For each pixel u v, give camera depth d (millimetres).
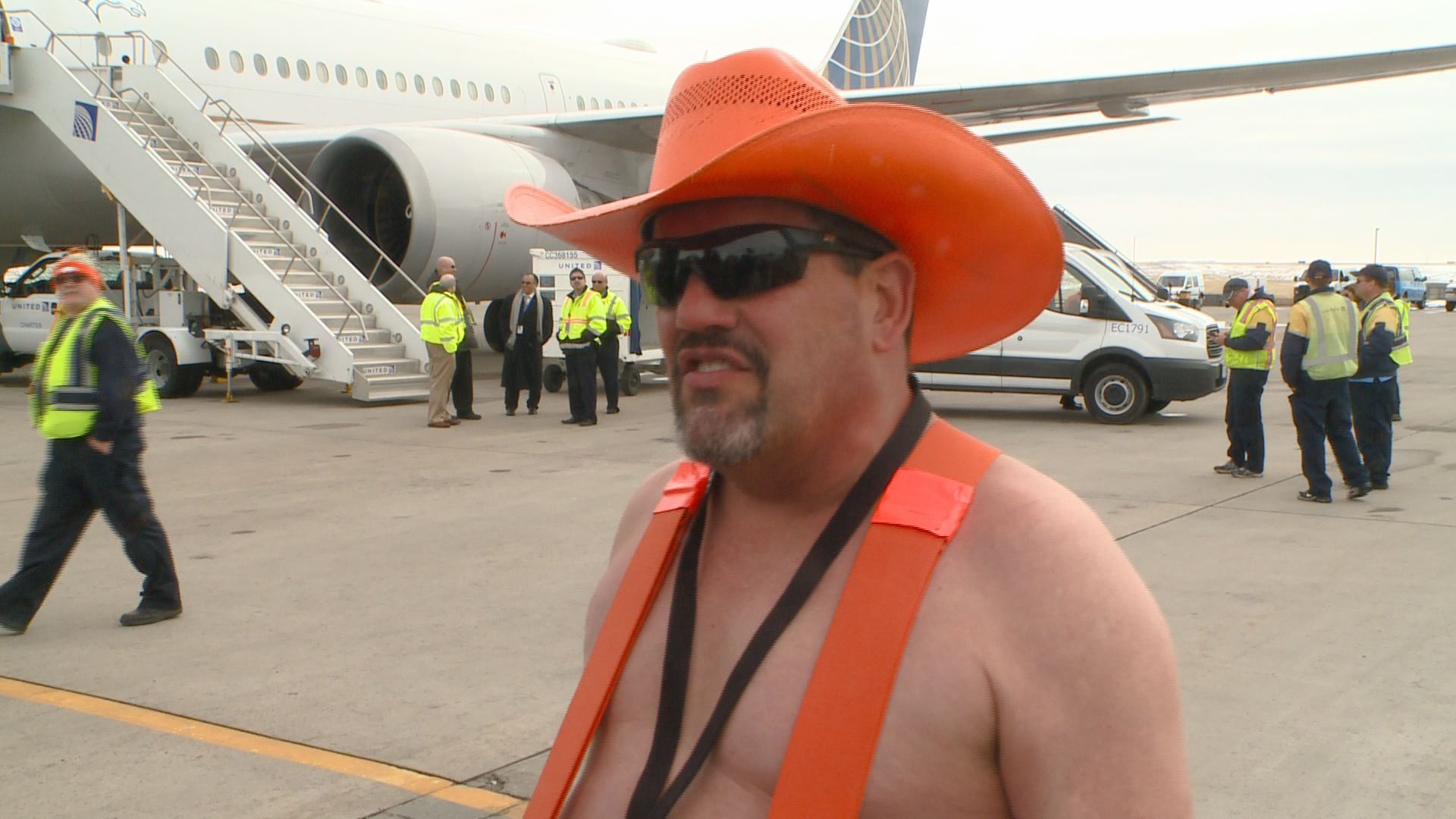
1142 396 12766
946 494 1153
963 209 1254
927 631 1098
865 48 28578
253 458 10430
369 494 8734
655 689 1309
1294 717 4191
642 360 15953
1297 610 5531
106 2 15953
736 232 1207
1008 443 11406
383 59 19438
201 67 16828
